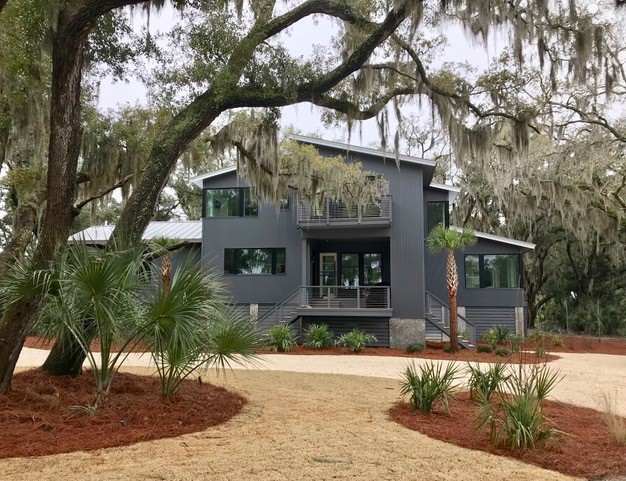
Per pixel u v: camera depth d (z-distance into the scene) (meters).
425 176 20.78
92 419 5.70
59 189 7.15
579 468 4.75
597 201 23.23
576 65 11.73
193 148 14.66
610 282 29.56
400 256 19.44
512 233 30.58
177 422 5.86
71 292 5.75
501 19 10.51
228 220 21.48
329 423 6.10
